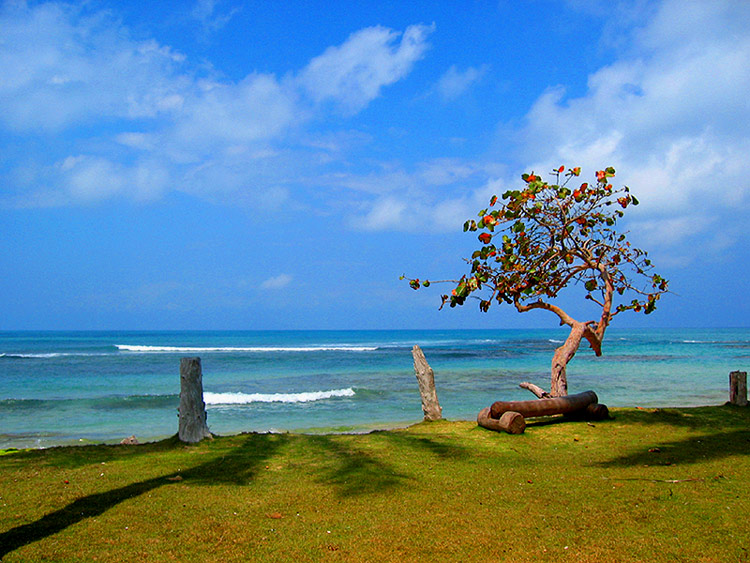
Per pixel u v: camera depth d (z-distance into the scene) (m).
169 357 49.72
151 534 5.27
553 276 13.10
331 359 48.12
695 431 11.07
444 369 37.62
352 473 7.78
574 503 6.16
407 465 8.38
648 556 4.62
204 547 4.93
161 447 9.84
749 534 5.07
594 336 13.02
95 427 17.20
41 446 14.29
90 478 7.51
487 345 81.25
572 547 4.84
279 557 4.71
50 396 24.48
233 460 8.71
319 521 5.64
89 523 5.58
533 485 7.09
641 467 8.09
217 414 19.72
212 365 41.56
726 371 34.97
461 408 20.56
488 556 4.69
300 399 23.45
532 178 11.93
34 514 5.87
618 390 25.36
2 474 7.77
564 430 11.31
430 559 4.64
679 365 40.03
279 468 8.18
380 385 28.95
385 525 5.49
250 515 5.85
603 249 13.05
